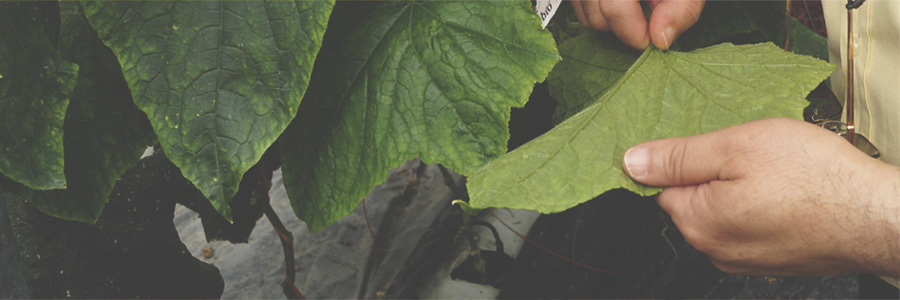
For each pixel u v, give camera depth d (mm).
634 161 511
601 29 612
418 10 539
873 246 518
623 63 596
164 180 718
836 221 513
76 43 518
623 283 968
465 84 521
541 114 759
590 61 604
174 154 465
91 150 543
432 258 1055
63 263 653
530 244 1001
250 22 467
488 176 501
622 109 537
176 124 465
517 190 494
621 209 981
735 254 556
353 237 1159
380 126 535
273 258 1131
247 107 469
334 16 551
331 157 549
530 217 1074
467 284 1003
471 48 522
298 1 465
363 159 541
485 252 1038
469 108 521
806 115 645
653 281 958
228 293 1069
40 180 479
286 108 469
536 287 963
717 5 678
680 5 566
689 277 960
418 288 1029
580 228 970
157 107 464
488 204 487
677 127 533
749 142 510
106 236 674
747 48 566
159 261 709
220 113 467
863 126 643
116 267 685
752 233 532
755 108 526
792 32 725
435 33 530
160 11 461
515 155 512
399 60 534
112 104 539
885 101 604
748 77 545
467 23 526
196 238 1170
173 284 726
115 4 459
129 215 689
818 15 806
